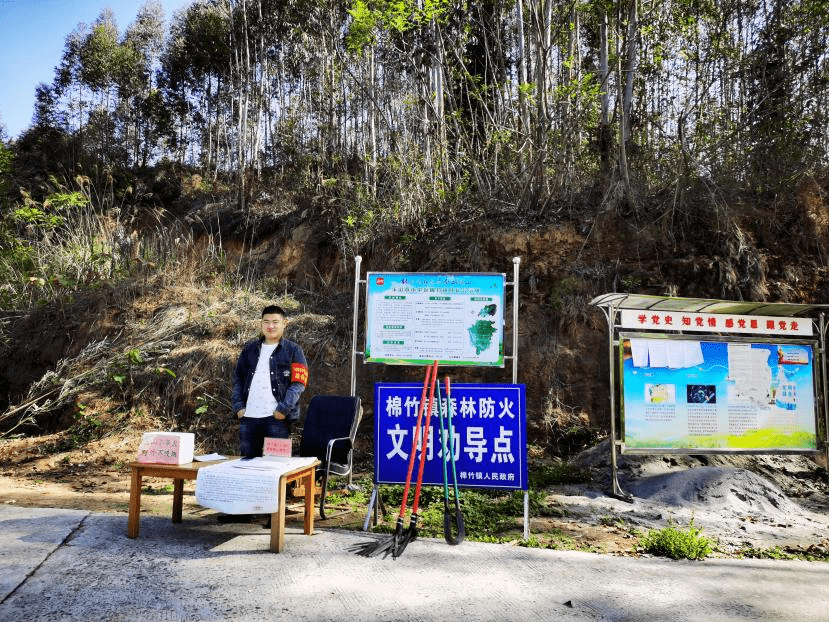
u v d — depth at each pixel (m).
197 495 4.29
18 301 13.03
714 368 6.78
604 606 3.38
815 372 7.00
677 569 4.12
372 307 5.72
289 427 5.32
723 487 6.21
